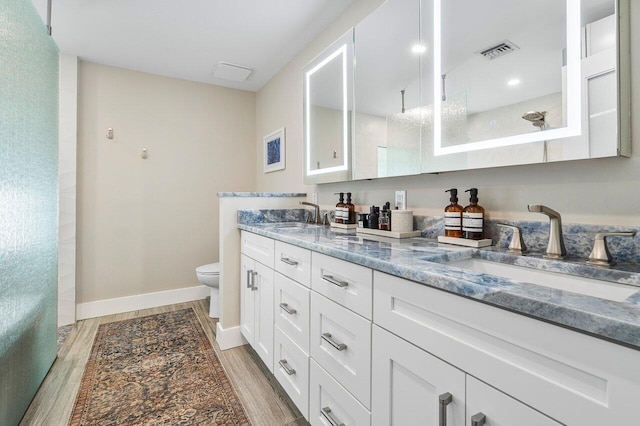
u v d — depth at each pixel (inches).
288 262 58.9
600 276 33.5
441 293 29.4
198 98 129.7
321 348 49.1
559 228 39.8
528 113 42.9
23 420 57.7
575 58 38.3
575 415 20.4
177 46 101.2
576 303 21.0
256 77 125.2
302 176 102.5
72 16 84.8
